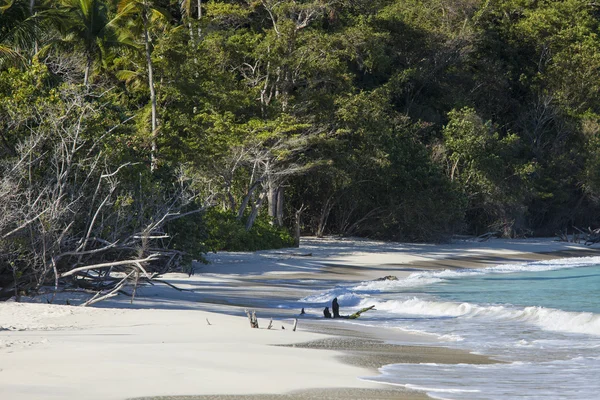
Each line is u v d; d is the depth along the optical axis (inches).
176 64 3890.3
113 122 2206.0
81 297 1835.6
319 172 4697.3
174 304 1856.5
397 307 1963.6
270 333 1289.4
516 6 7431.1
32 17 2770.7
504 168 6102.4
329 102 4608.8
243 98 4315.9
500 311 1785.2
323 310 1903.3
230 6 4734.3
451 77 6633.9
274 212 4670.3
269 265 3336.6
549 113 7003.0
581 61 7022.6
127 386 759.1
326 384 820.6
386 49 5974.4
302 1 4931.1
